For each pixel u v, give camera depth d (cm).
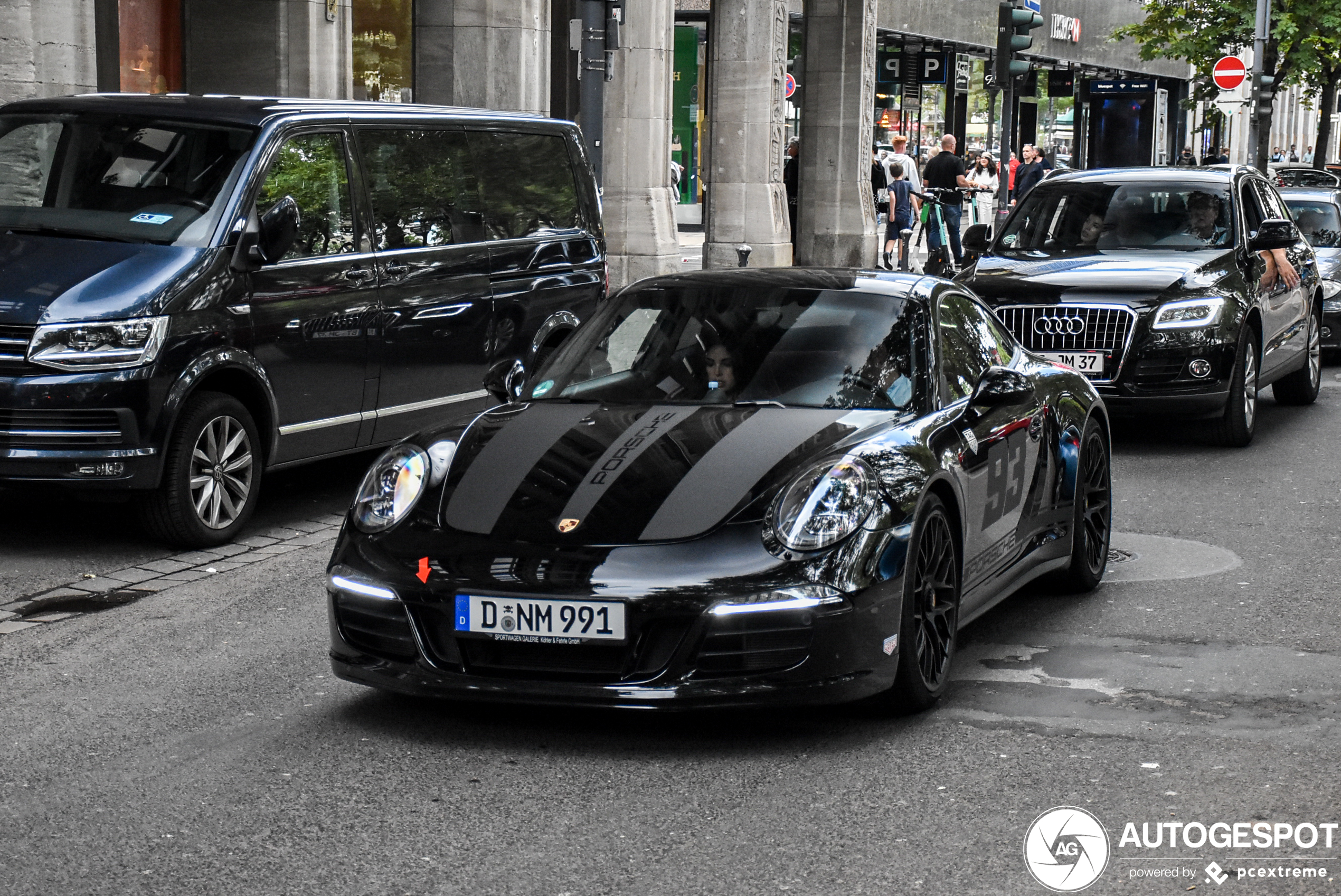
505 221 984
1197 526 863
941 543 543
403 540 513
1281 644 627
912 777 476
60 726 530
